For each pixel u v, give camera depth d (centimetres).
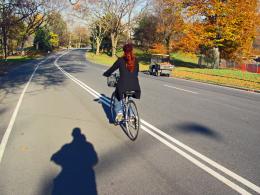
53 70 2772
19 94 1296
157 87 1662
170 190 429
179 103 1145
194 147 616
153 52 4862
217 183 454
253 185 450
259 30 4003
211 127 787
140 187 437
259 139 690
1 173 481
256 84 2036
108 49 8719
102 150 589
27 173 481
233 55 3991
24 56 6125
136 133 642
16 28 5522
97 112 933
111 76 750
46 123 793
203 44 3541
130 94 675
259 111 1048
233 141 667
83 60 5088
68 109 977
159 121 834
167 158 550
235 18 3262
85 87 1533
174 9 4356
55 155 560
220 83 2112
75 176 471
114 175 476
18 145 614
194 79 2375
